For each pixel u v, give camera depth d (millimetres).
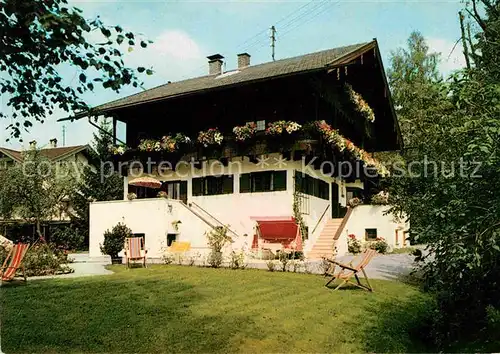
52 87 7121
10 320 8289
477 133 5641
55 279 12977
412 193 8289
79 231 34906
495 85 5566
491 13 8266
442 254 6652
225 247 19875
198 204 22375
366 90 25000
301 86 19969
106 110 24375
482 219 5777
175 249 18484
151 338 7477
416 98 7832
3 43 6176
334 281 12852
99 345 7188
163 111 24281
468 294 7543
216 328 7980
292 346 7453
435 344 8023
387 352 7562
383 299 10898
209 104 22719
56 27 5996
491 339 7055
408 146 8258
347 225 22578
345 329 8469
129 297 10219
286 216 19812
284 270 14891
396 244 23250
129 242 16938
